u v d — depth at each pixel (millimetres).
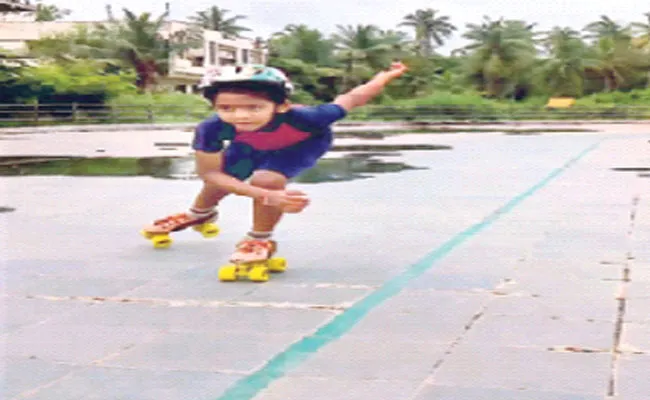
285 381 2928
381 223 6766
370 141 21688
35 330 3625
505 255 5254
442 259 5164
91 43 52406
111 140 23578
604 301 3979
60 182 10625
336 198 8562
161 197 8875
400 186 9773
